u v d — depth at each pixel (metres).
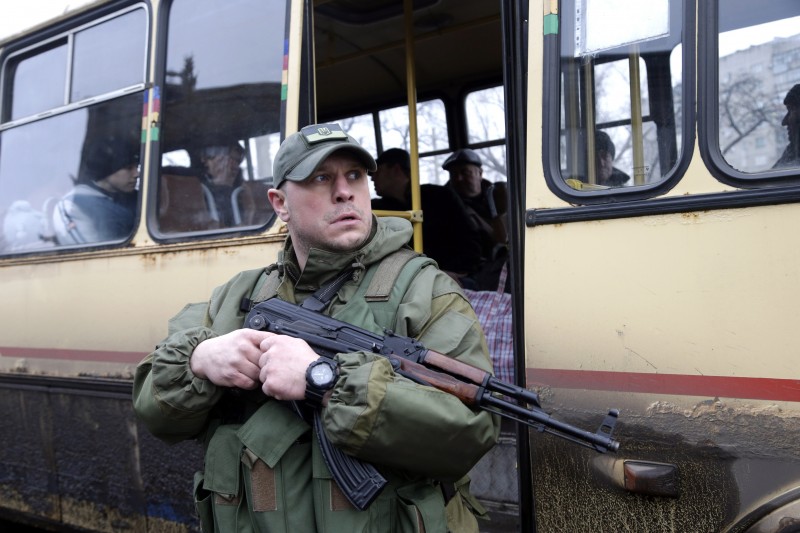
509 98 2.59
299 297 2.05
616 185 2.37
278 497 1.82
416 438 1.70
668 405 2.19
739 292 2.11
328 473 1.78
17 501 4.09
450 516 1.92
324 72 4.79
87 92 3.97
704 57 2.25
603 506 2.29
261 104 3.27
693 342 2.16
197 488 2.01
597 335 2.30
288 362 1.79
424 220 4.28
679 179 2.24
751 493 2.07
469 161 4.50
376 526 1.78
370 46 4.54
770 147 2.15
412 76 3.94
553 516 2.38
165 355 1.96
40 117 4.18
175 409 1.93
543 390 2.37
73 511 3.80
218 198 3.38
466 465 1.79
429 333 1.89
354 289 1.98
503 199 4.64
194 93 3.53
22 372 4.05
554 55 2.49
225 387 1.94
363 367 1.72
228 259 3.25
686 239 2.19
